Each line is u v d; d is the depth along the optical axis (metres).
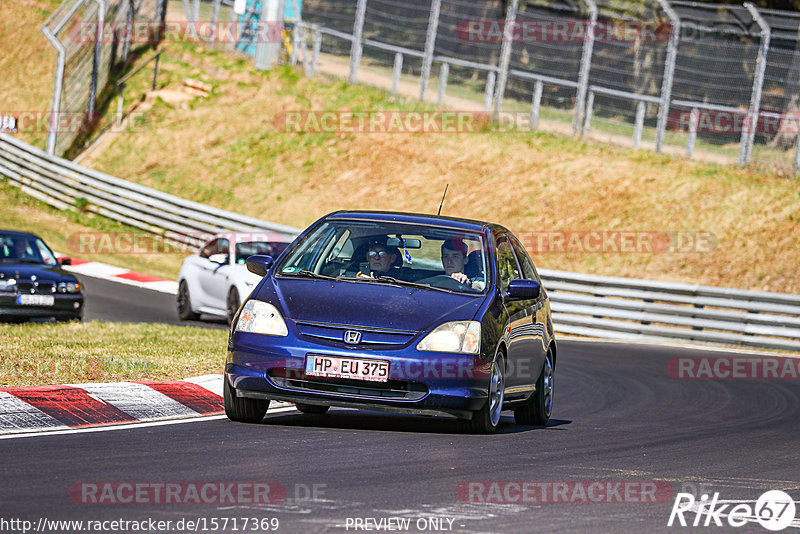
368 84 122.88
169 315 67.62
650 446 31.55
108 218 107.88
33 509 19.28
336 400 29.62
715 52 121.12
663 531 20.06
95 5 128.00
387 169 109.12
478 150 107.94
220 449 26.28
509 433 32.44
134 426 29.62
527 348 34.34
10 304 54.62
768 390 51.81
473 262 33.06
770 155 100.69
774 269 88.00
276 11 128.88
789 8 121.94
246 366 30.17
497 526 19.58
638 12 106.31
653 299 76.69
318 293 31.08
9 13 159.75
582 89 107.50
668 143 110.75
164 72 131.12
